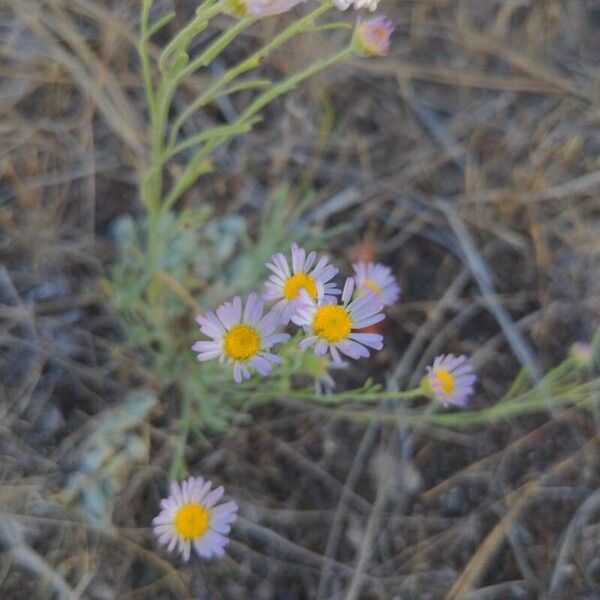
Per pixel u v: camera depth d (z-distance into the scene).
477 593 0.32
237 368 0.24
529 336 0.36
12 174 0.34
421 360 0.35
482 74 0.41
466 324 0.36
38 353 0.32
